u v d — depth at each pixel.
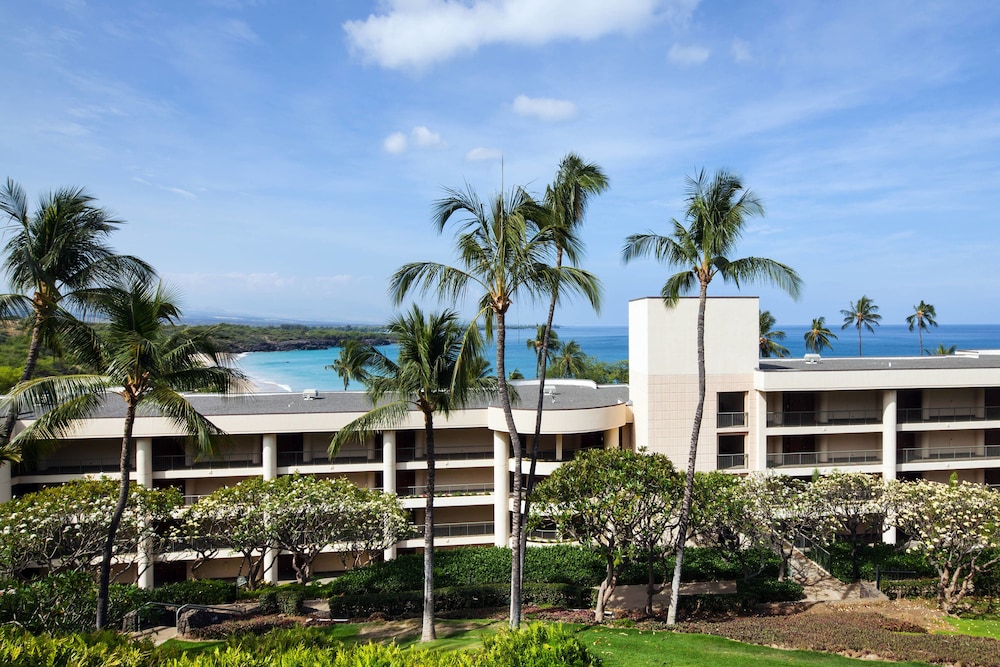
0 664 11.51
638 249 23.95
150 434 31.00
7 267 19.61
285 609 25.98
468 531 35.50
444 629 22.80
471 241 19.62
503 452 33.50
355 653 12.29
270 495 27.31
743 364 35.25
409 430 37.03
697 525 25.06
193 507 27.00
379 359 22.14
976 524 23.52
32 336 20.38
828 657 17.28
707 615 24.27
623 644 18.62
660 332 34.62
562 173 23.31
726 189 22.88
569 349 84.06
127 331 17.67
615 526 22.77
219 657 12.48
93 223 20.98
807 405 38.47
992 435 39.59
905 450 37.66
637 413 35.91
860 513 27.59
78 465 32.75
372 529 27.58
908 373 35.47
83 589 20.48
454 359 22.16
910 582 26.55
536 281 20.06
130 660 12.64
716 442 34.91
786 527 28.09
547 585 26.39
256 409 33.75
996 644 18.47
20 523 22.80
